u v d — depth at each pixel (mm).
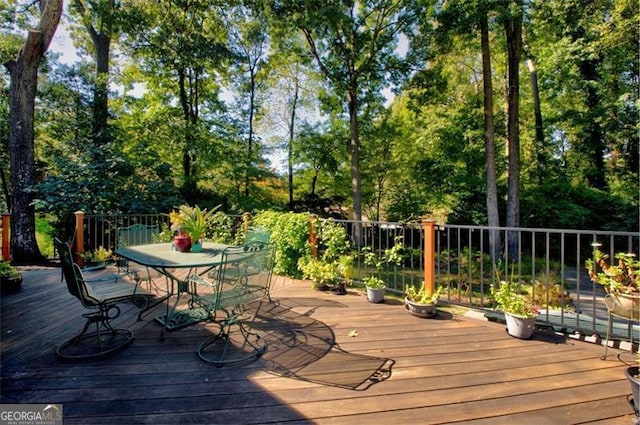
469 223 11016
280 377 2104
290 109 13109
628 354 2439
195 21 9844
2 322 2982
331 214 12586
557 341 2676
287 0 8969
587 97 10523
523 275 7555
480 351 2496
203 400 1850
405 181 11734
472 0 7277
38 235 7738
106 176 7402
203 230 3266
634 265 2268
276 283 4594
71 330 2812
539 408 1810
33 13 8812
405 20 9312
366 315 3273
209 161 10188
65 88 9508
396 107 12500
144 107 10305
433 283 3549
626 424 1681
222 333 2619
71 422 1649
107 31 8680
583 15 7871
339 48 10031
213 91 11219
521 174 11805
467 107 10719
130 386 1980
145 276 3766
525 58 10320
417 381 2066
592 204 10203
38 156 9859
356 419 1701
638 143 10344
